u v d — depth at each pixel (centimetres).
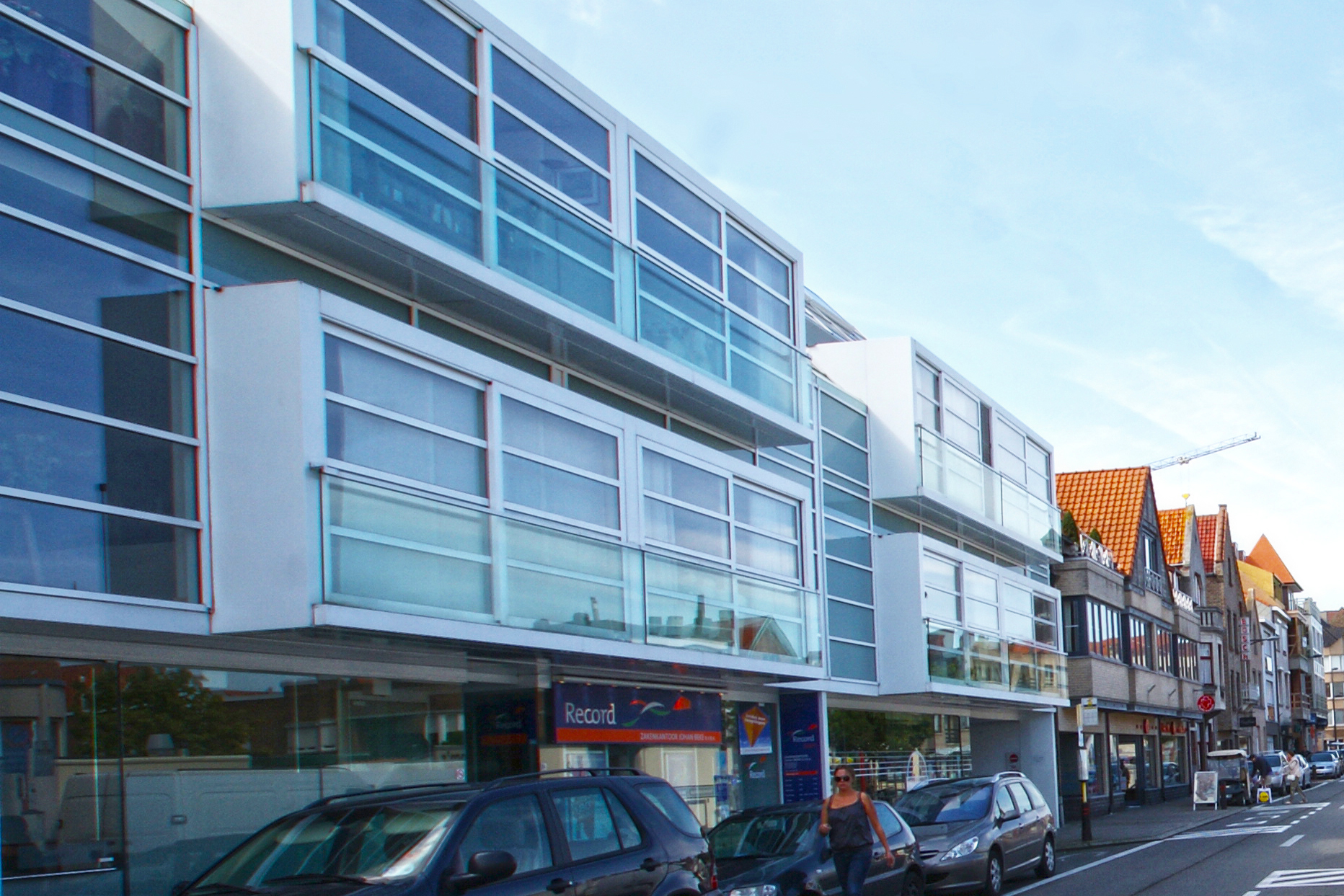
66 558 1045
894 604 2561
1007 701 3016
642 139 1877
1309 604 11744
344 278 1399
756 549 2062
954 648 2688
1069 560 4003
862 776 2605
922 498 2656
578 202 1717
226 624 1169
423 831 823
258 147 1230
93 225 1111
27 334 1037
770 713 2278
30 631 1078
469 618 1354
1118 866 2203
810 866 1379
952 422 2948
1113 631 4297
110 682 1152
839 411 2547
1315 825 3008
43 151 1073
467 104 1515
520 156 1605
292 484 1173
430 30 1463
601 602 1570
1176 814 4047
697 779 2020
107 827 1125
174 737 1202
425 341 1364
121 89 1160
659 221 1909
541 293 1548
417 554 1297
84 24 1129
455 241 1430
